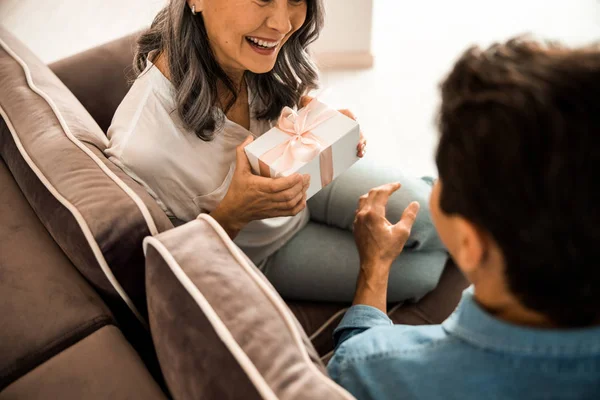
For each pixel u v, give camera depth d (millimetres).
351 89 2141
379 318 809
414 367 551
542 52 405
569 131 362
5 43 1089
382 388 570
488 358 491
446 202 462
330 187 1167
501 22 2324
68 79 1268
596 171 365
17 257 812
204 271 656
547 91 371
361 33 2100
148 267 687
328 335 1086
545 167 372
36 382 689
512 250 416
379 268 908
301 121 928
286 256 1133
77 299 779
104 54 1313
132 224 729
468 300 530
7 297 768
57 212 761
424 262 1111
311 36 1014
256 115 1072
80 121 951
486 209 411
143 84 924
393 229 906
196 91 900
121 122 918
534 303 440
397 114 2047
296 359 602
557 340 446
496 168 391
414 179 1200
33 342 732
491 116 388
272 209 897
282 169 850
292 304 1128
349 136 909
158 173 908
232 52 869
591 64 374
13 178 927
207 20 841
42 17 2562
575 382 453
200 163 965
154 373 846
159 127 909
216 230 712
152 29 988
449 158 433
